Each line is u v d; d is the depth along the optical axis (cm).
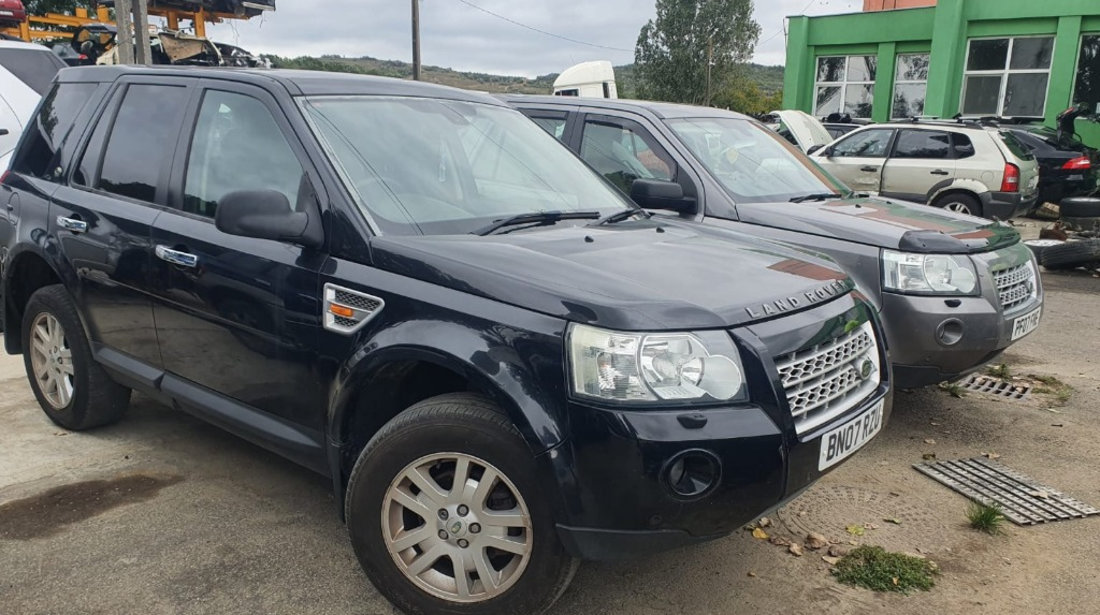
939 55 2006
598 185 399
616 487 236
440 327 260
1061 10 1839
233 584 302
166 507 359
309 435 306
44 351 434
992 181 1112
